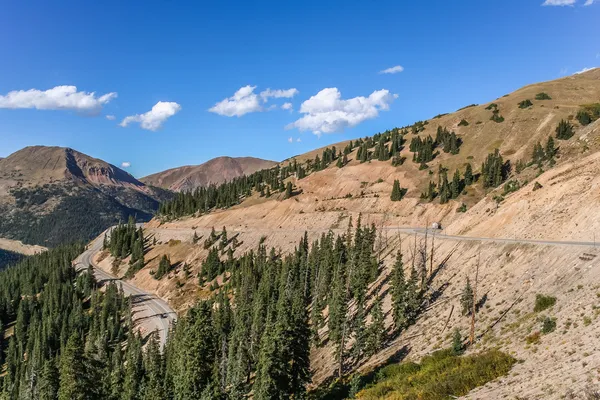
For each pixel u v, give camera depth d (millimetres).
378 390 39750
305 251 119750
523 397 27266
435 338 49750
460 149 166750
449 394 32562
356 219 141500
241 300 98562
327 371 59375
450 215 124000
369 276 82500
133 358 80562
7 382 108312
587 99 178875
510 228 70375
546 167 102562
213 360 55812
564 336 33969
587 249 45938
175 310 133625
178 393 54562
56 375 58938
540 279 46906
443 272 66062
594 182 61844
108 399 63062
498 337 41438
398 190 143875
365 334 56625
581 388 24641
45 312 143125
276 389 45000
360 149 195250
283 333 46469
